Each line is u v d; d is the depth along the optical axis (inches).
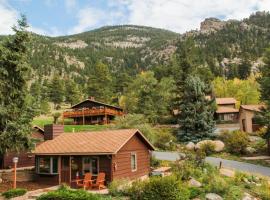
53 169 1087.6
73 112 2664.9
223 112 2418.8
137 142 1168.8
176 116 2203.5
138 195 772.0
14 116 1015.6
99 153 980.6
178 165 1064.2
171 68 3528.5
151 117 2436.0
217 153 1672.0
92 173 1021.2
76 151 1023.6
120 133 1116.5
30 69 1062.4
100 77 3914.9
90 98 2829.7
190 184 913.5
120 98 3513.8
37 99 1109.7
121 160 1039.0
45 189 944.9
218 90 3223.4
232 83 3287.4
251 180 1045.8
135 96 2815.0
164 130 2038.6
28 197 824.3
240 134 1696.6
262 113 1617.9
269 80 1626.5
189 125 1916.8
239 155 1605.6
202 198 807.1
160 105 2517.2
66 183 1048.8
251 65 5364.2
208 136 1903.3
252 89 3026.6
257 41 7485.2
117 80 3988.7
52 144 1151.6
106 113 2549.2
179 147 1818.4
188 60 2546.8
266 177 1107.3
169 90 2568.9
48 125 1247.5
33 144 1064.2
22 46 1050.7
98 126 2289.6
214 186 868.6
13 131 993.5
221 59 6466.5
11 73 1025.5
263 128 1843.0
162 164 1339.8
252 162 1440.7
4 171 1202.0
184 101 2009.1
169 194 738.8
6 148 1004.6
